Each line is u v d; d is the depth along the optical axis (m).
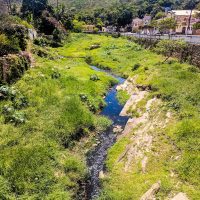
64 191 14.73
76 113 22.23
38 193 14.08
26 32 43.19
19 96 22.66
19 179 14.38
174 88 24.77
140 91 28.48
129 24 127.00
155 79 28.70
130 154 17.89
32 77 27.64
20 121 19.52
